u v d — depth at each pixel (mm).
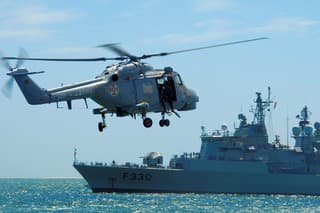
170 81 112625
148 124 111062
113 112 111500
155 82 111312
